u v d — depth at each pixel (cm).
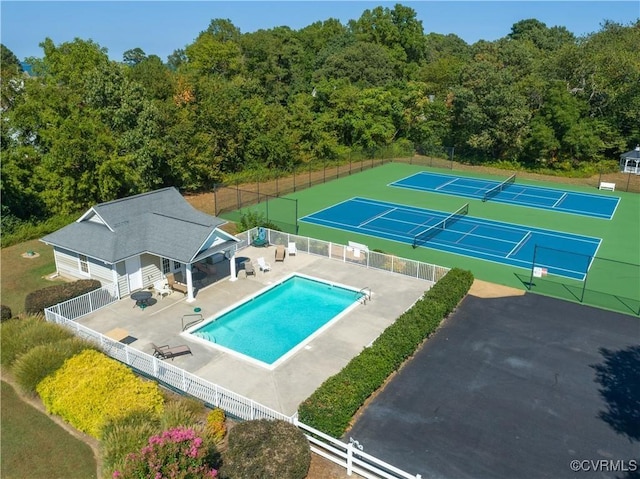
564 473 1566
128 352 2105
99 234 2788
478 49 9256
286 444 1528
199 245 2622
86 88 4509
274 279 2962
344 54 8712
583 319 2547
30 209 4269
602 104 6850
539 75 7531
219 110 5606
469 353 2234
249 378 2025
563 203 5103
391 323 2462
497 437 1722
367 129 7206
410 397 1930
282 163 6331
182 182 5231
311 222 4338
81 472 1570
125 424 1611
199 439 1341
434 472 1566
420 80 9200
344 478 1527
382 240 3881
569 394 1955
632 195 5497
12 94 4772
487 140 6719
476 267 3322
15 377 1966
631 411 1859
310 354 2197
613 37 8481
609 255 3606
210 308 2598
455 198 5238
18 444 1694
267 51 9375
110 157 4069
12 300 2752
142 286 2814
